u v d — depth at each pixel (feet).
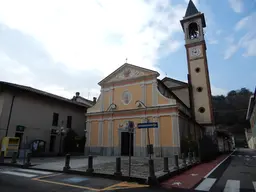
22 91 71.97
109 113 81.05
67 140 87.15
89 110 87.04
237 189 24.52
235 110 235.61
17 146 62.95
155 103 73.26
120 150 74.84
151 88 75.82
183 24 128.67
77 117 98.32
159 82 80.38
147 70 78.13
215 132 103.14
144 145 70.18
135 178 28.73
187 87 114.83
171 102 70.13
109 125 79.77
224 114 269.23
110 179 30.42
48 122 81.30
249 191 23.56
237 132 294.05
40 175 32.81
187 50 121.29
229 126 281.95
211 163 57.11
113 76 86.22
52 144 82.48
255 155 97.14
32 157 67.56
